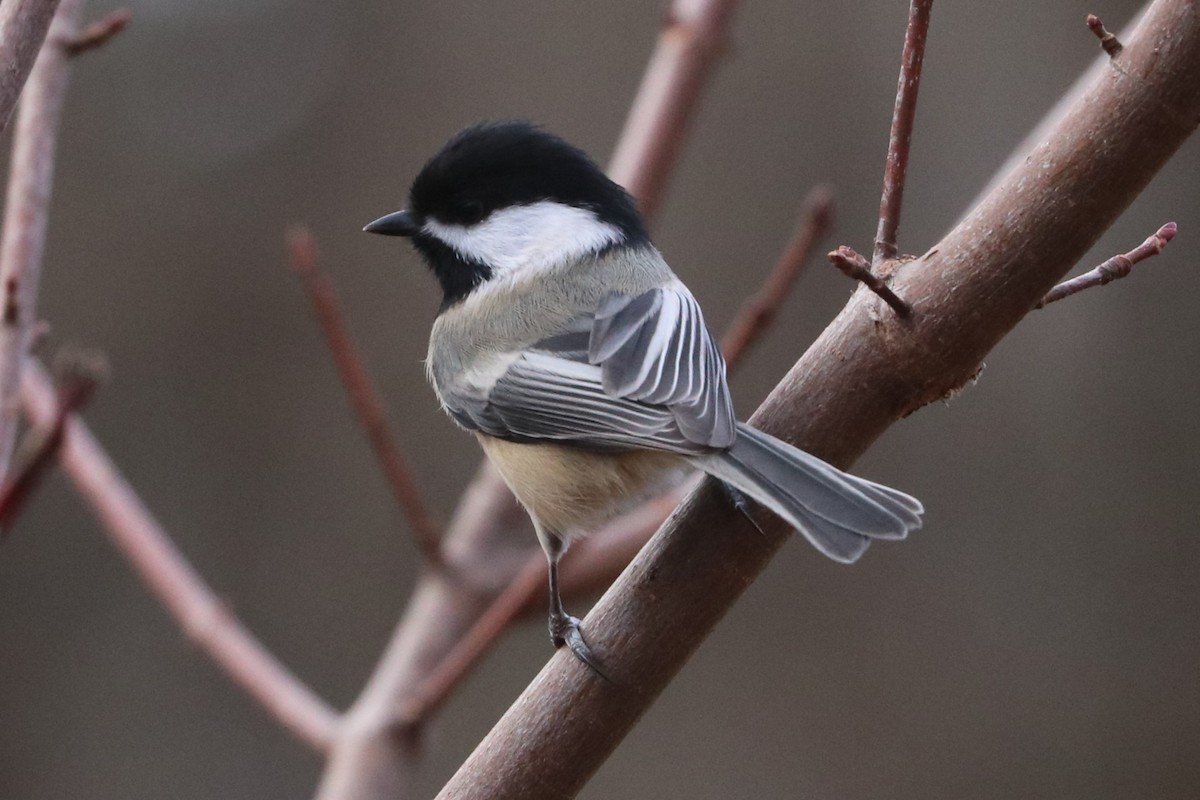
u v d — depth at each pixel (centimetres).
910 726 1162
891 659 1177
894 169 438
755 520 447
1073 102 445
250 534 1402
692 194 1268
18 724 1371
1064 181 416
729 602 450
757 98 1274
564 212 628
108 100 1497
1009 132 1189
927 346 433
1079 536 1129
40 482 522
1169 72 405
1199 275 1100
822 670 1195
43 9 413
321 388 1424
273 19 1491
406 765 635
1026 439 1147
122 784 1365
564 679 450
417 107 1460
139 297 1454
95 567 1401
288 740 1368
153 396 1432
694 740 1218
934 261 433
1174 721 1092
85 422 1417
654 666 446
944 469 1167
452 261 643
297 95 1490
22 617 1391
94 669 1384
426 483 1370
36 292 512
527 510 580
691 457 446
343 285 1439
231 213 1471
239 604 1379
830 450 449
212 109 1493
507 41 1428
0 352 499
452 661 633
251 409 1429
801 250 594
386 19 1477
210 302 1455
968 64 1207
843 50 1260
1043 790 1116
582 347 561
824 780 1175
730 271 1251
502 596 673
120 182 1479
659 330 541
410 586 1370
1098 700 1113
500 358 584
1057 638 1130
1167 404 1108
